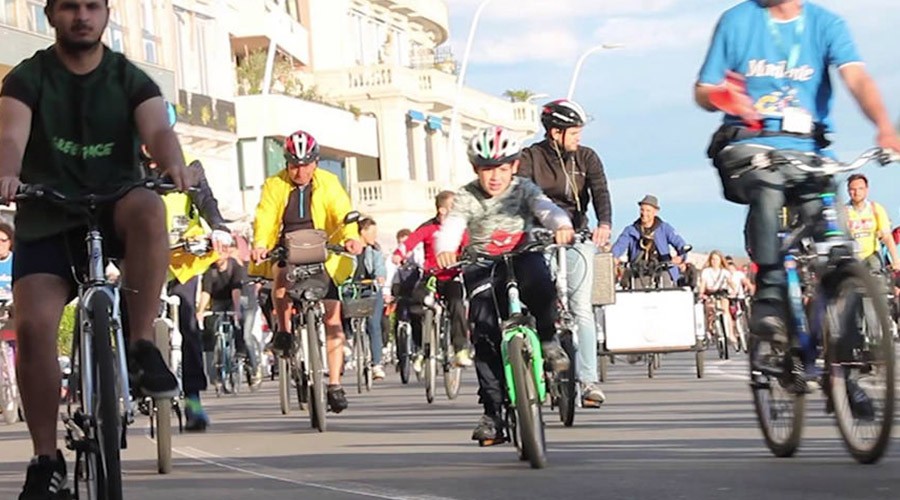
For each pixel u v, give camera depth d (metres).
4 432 25.89
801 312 14.27
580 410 22.91
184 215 18.86
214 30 79.38
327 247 23.42
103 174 11.56
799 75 14.62
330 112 94.50
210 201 18.77
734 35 14.68
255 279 25.06
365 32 110.88
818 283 14.00
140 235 11.16
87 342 10.84
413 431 21.22
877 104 14.30
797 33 14.62
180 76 74.94
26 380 11.12
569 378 19.83
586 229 22.50
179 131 72.75
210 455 18.61
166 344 18.02
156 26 71.00
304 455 18.03
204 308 36.00
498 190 16.09
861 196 31.41
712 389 27.62
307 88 103.81
